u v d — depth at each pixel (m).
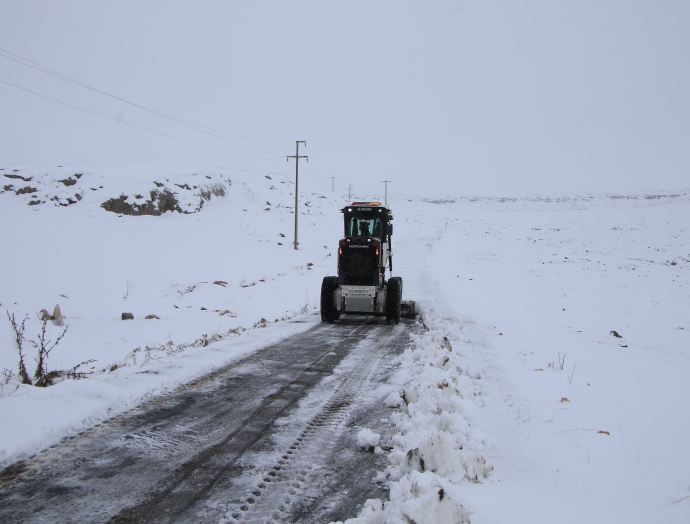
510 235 58.28
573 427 5.32
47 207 35.59
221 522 3.47
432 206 118.69
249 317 14.21
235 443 4.89
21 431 4.84
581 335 11.84
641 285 24.67
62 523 3.41
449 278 23.61
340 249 12.16
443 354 7.57
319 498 3.84
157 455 4.58
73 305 15.66
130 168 52.75
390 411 5.84
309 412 5.80
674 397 6.52
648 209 86.12
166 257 27.84
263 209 55.03
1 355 8.52
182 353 8.54
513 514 3.46
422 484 3.50
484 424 5.24
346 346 9.45
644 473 4.27
